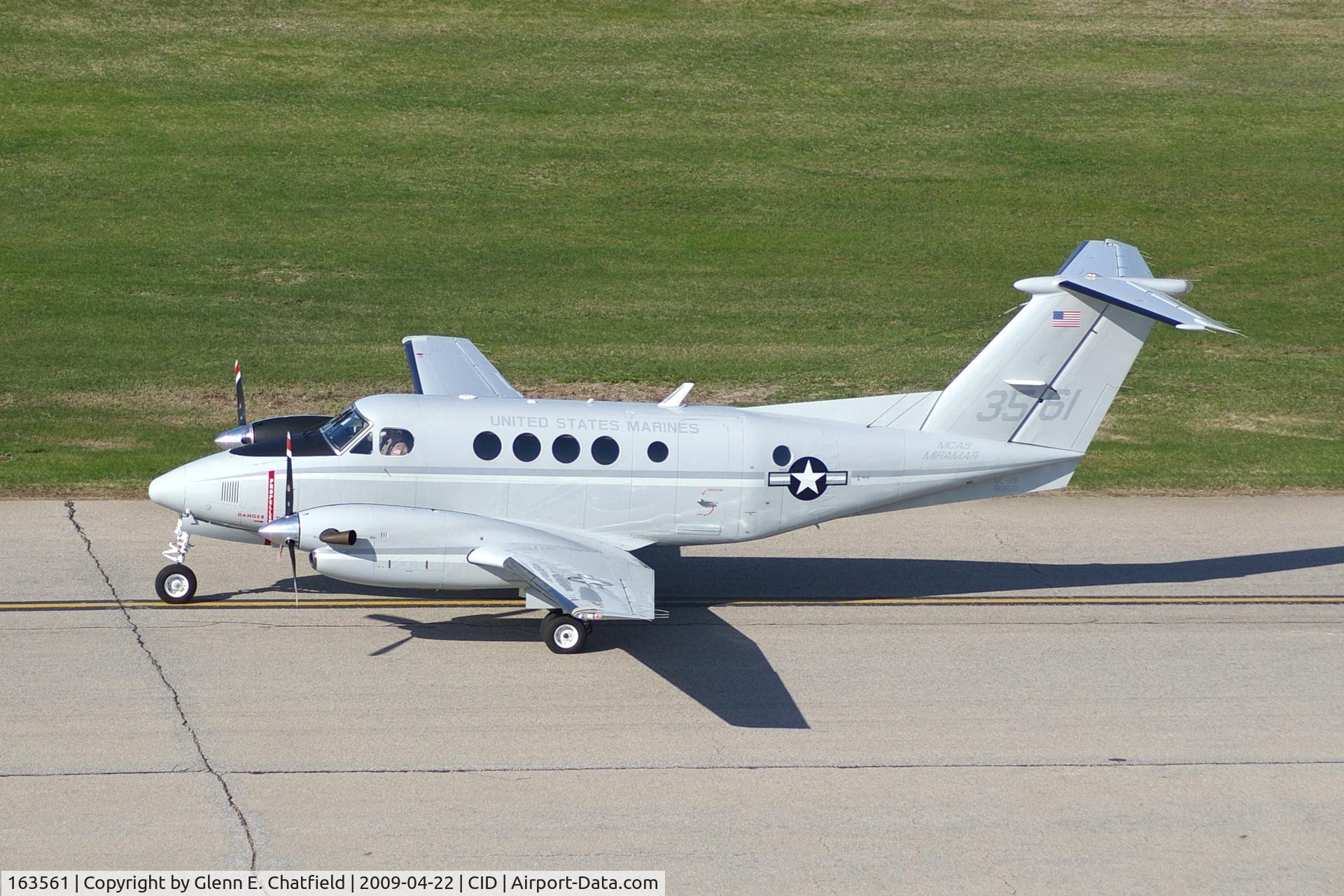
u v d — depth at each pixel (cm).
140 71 16500
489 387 7044
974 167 15475
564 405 5825
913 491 5953
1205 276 12888
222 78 16512
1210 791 4238
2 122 14762
